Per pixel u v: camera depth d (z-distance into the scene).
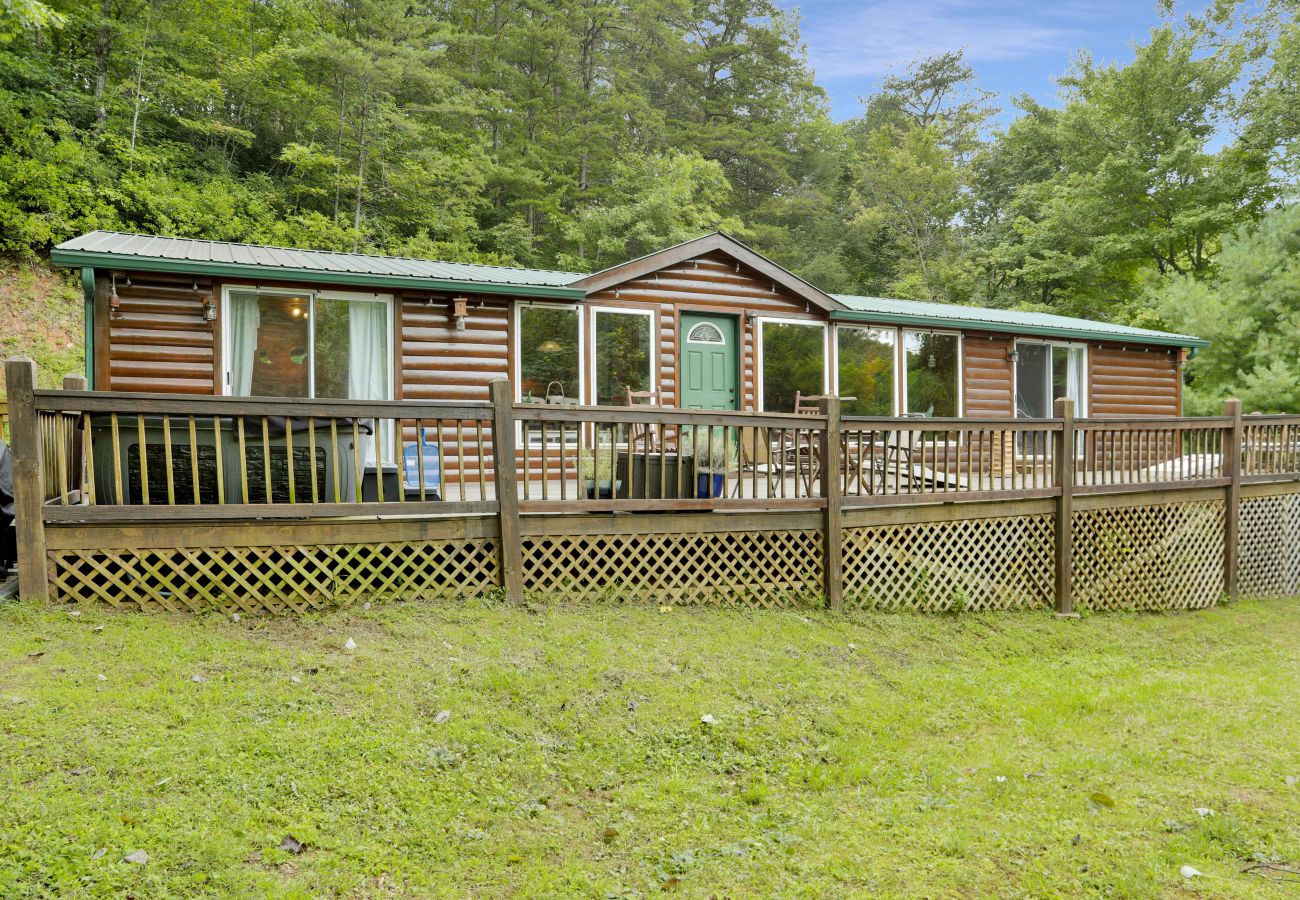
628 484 6.03
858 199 30.75
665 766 3.85
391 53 20.47
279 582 5.27
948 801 3.65
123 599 4.87
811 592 6.64
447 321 8.78
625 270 9.41
